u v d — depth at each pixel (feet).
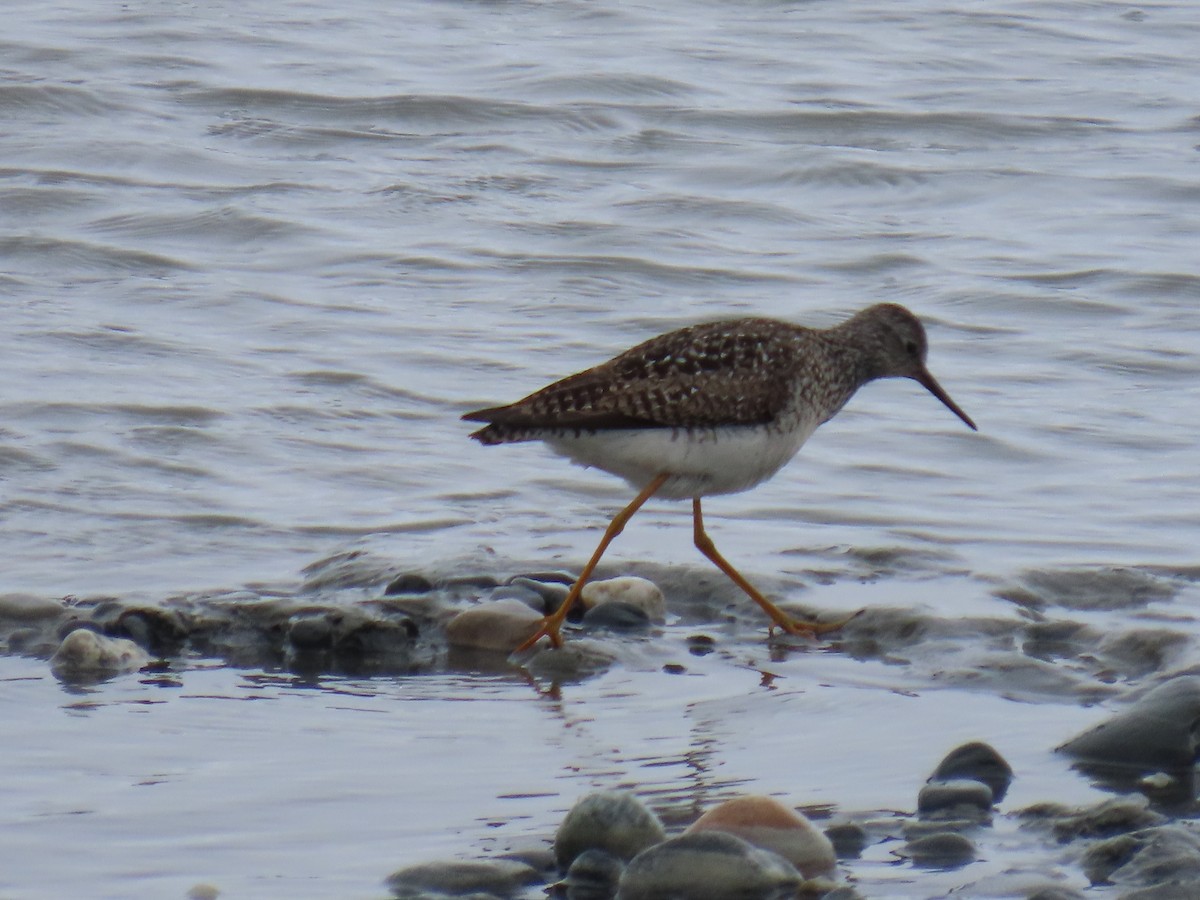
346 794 28.32
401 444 49.52
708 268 66.23
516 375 54.90
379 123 83.76
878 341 41.34
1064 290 64.23
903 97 89.97
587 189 75.77
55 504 43.70
